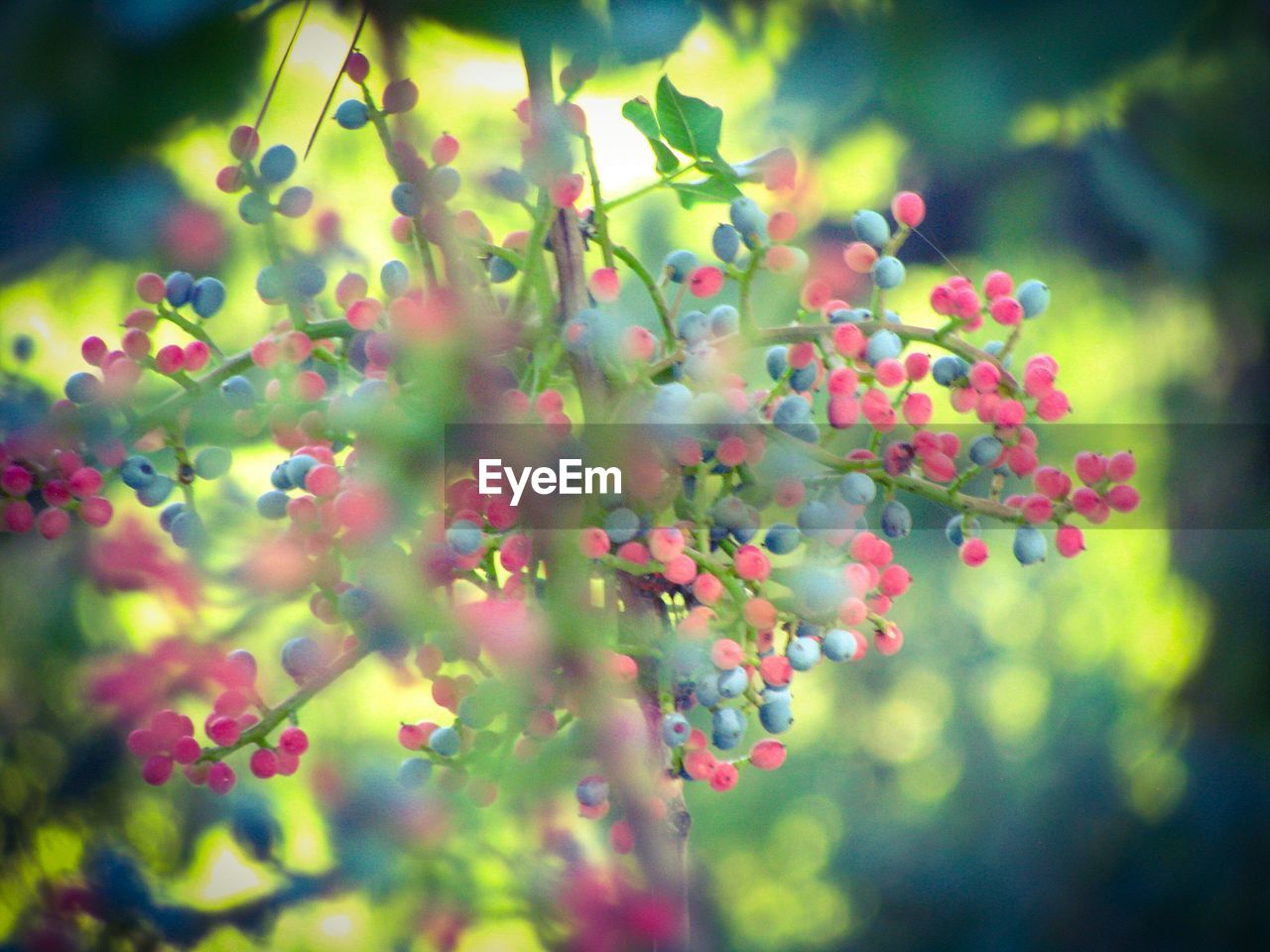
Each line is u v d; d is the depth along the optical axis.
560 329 0.41
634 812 0.41
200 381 0.42
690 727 0.41
